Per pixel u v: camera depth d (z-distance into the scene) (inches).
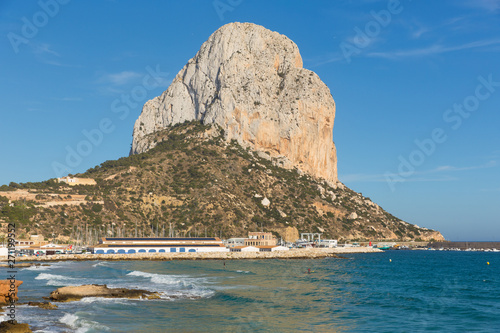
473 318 3149.6
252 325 2829.7
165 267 7071.9
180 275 5802.2
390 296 4170.8
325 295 4170.8
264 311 3284.9
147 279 5022.1
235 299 3735.2
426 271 7431.1
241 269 6894.7
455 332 2731.3
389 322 2997.0
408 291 4581.7
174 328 2674.7
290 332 2689.5
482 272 7396.7
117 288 3843.5
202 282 5029.5
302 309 3410.4
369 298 4018.2
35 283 4466.0
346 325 2888.8
